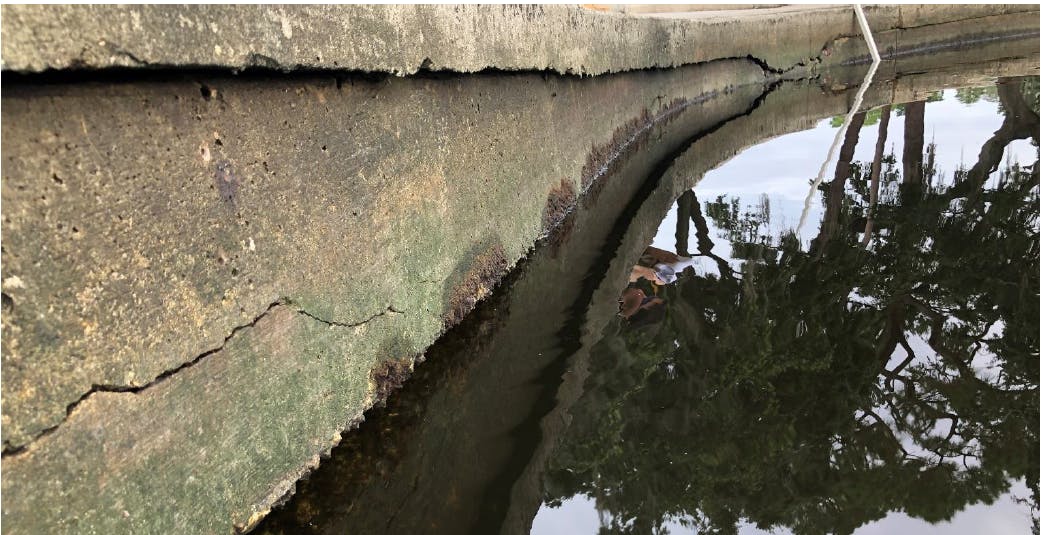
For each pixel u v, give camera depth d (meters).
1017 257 3.30
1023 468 1.92
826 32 9.91
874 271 3.22
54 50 1.15
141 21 1.29
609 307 2.87
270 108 1.68
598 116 4.82
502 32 2.88
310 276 1.83
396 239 2.22
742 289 3.04
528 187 3.41
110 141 1.30
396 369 2.21
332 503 1.74
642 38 5.60
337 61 1.80
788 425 2.14
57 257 1.22
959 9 10.26
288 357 1.76
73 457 1.25
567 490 1.85
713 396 2.29
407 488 1.82
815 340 2.62
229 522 1.56
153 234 1.39
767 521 1.73
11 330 1.16
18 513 1.17
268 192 1.68
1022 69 8.28
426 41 2.24
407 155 2.28
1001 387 2.29
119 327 1.33
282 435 1.73
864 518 1.74
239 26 1.49
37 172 1.19
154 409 1.40
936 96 7.09
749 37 8.91
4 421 1.15
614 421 2.14
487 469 1.91
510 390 2.28
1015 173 4.51
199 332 1.50
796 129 6.30
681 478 1.91
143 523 1.36
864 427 2.12
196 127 1.48
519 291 2.97
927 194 4.23
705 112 7.47
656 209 4.16
